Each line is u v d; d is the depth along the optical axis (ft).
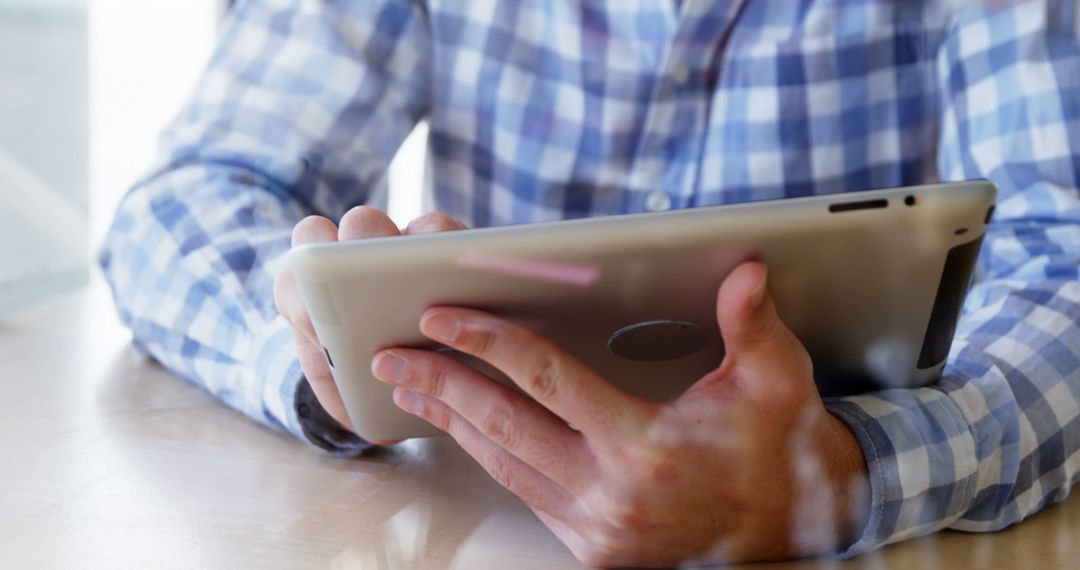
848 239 1.92
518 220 4.46
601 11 4.20
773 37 4.13
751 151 4.17
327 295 1.94
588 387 1.98
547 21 4.29
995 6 3.77
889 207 1.90
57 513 2.29
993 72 3.70
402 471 2.61
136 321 3.38
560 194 4.35
